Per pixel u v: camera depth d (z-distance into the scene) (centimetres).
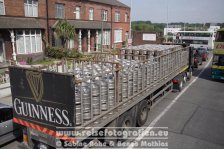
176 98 1424
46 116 604
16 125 835
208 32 4606
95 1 3875
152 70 1030
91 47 3919
